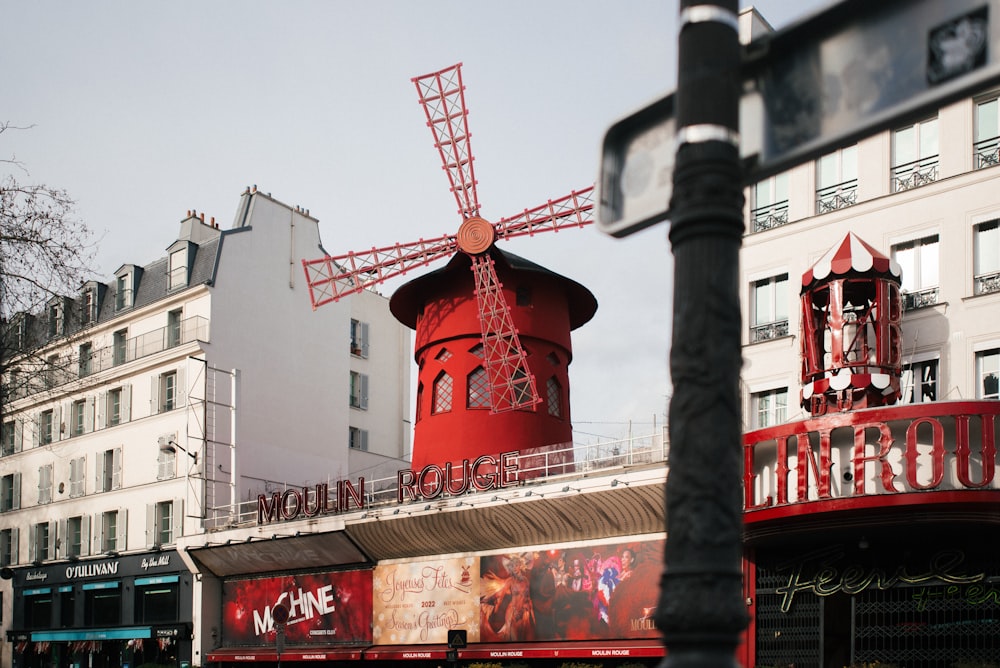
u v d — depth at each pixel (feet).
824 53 12.03
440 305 93.76
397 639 86.63
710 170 12.43
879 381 56.70
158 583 107.86
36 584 123.95
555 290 95.04
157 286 117.80
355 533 87.92
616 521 73.20
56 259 60.75
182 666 104.12
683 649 11.69
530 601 78.28
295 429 115.14
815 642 63.57
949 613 59.36
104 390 119.65
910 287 61.36
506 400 89.51
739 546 12.09
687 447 12.16
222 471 106.63
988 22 10.69
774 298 66.74
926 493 53.26
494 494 78.18
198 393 107.96
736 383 12.34
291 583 96.53
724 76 12.55
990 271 58.23
